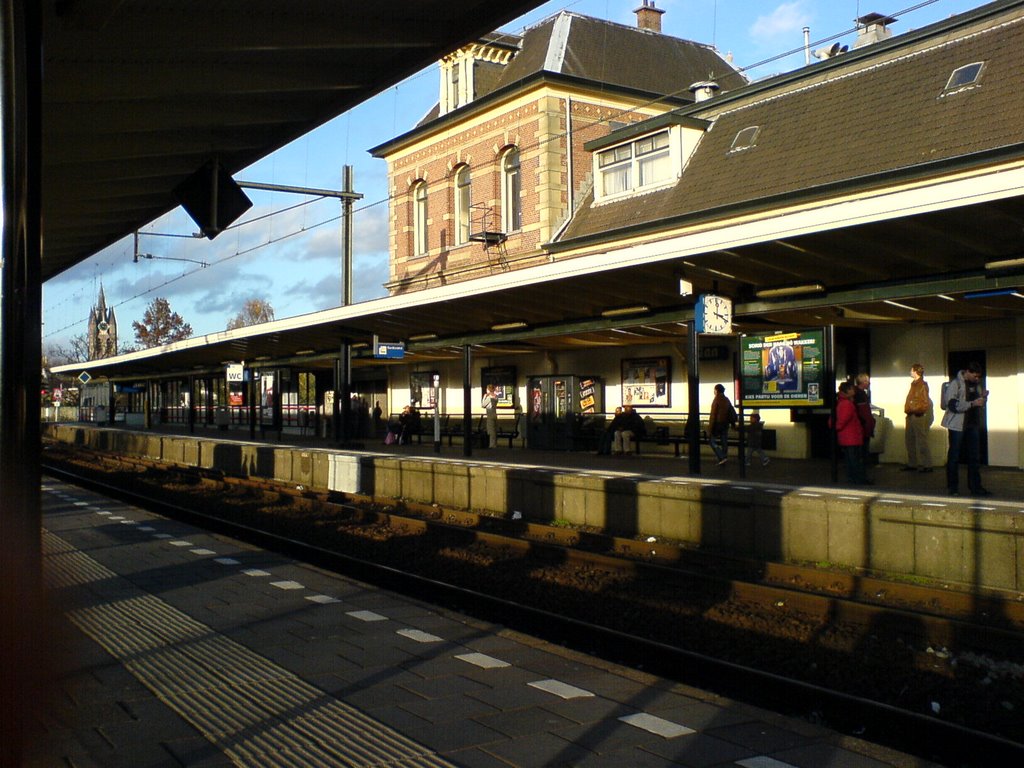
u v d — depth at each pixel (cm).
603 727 511
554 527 1309
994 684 650
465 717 527
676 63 3109
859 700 560
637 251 1346
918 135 1748
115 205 1384
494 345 2364
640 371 2308
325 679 602
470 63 3031
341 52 916
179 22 784
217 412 4200
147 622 760
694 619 845
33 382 338
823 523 1014
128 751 469
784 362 1434
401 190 3278
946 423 1215
